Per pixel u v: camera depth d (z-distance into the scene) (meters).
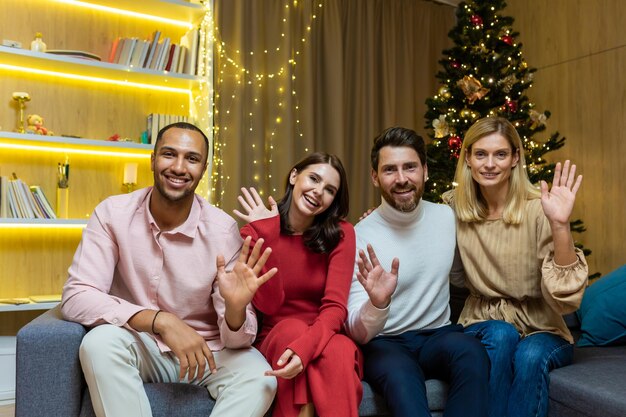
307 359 1.53
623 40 3.78
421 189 1.97
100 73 3.24
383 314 1.71
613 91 3.84
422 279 1.98
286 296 1.85
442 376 1.80
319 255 1.86
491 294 2.03
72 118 3.29
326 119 4.16
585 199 4.02
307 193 1.82
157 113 3.56
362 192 4.31
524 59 4.40
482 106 3.73
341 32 4.23
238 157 3.70
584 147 4.04
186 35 3.54
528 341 1.86
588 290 2.44
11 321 3.13
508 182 2.03
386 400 1.62
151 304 1.71
